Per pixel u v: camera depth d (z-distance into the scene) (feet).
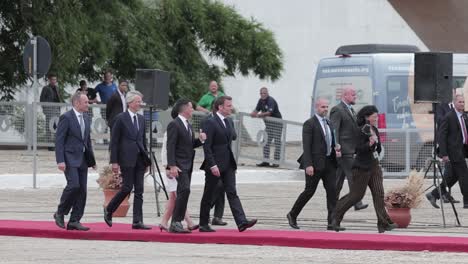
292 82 297.53
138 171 105.70
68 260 88.28
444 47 302.86
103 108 191.93
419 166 172.04
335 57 173.78
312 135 106.42
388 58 170.60
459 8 310.04
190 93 245.24
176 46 252.83
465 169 130.00
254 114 186.70
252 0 295.48
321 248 96.43
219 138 103.09
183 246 97.66
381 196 104.27
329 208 106.93
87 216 120.98
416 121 171.63
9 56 214.69
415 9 307.17
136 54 237.04
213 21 256.11
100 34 226.17
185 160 102.73
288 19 297.53
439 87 112.78
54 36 211.00
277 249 95.55
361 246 95.50
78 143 104.37
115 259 88.84
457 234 103.60
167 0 247.09
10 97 218.38
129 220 116.16
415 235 101.86
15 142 192.24
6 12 212.84
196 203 137.28
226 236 99.55
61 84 212.23
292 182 171.73
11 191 149.79
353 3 300.20
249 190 156.25
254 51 260.83
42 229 104.68
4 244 98.94
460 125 129.39
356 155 104.88
